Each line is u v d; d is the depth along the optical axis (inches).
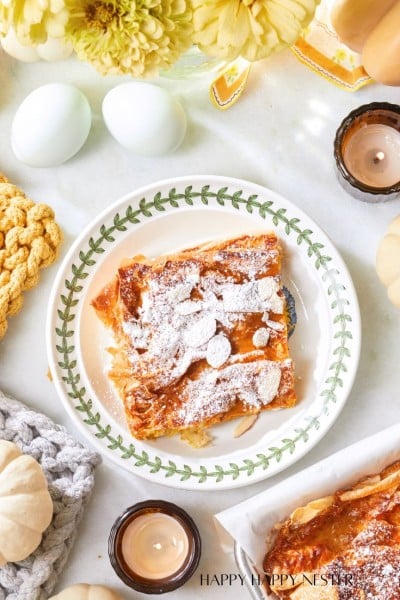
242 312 28.1
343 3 26.6
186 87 29.4
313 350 28.8
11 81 29.3
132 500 28.9
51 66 29.3
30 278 28.4
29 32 24.1
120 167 29.3
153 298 28.1
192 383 28.0
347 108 29.3
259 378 28.0
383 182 29.2
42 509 27.0
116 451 28.2
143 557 28.5
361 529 27.1
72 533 28.4
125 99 27.7
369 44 27.0
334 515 27.2
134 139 28.0
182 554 28.4
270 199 28.6
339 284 28.5
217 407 27.9
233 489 28.8
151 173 29.3
